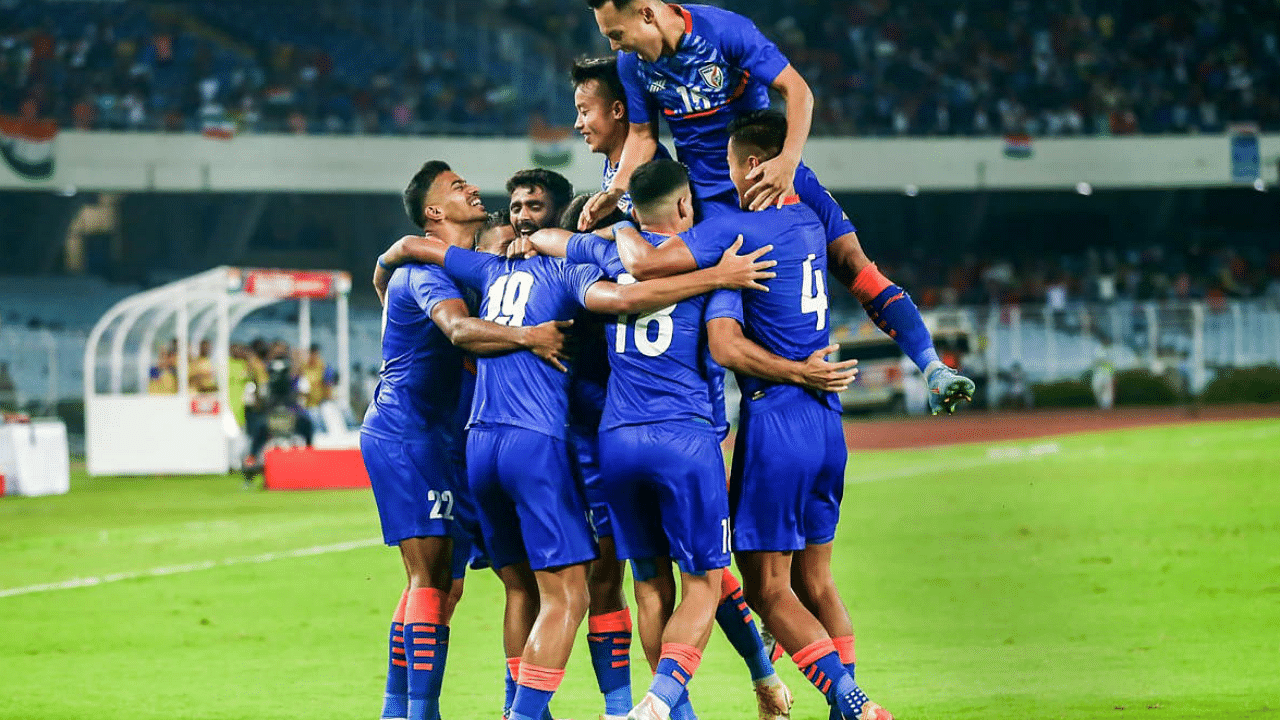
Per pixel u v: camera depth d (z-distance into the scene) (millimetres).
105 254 125938
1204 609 30781
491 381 20250
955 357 111938
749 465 19875
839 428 20344
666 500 19297
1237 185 122125
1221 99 134500
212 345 90625
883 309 21359
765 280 19844
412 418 21391
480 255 21125
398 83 129625
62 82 120500
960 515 49625
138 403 77750
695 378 19656
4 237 121000
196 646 29656
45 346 103250
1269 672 24359
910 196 136375
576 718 23047
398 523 21172
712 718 22500
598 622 20750
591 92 21422
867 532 45875
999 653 26906
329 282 78500
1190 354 111875
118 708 23797
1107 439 80188
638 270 19250
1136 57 138625
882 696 23375
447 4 141500
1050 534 43938
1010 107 130625
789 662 27438
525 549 20828
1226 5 141375
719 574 19531
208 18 136375
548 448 19781
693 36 19672
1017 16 142500
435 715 20781
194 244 126375
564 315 20188
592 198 20562
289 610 34031
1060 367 113000
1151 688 23344
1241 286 127625
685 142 20641
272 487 67062
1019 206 139000
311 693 24875
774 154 19594
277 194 127062
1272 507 48281
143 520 54750
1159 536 42500
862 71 137000
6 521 55719
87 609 34594
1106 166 121812
